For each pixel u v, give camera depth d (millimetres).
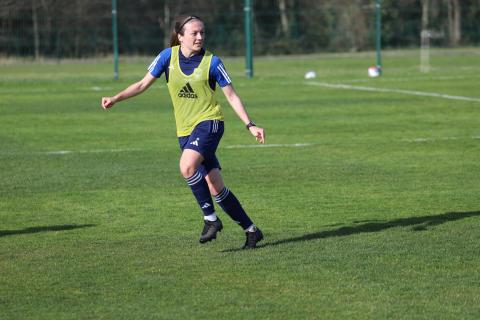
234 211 21406
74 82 83812
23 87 78938
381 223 24750
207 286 18469
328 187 30828
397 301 17328
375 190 30156
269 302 17344
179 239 22984
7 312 16844
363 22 139500
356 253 21172
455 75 90312
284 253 21250
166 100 66125
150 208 27281
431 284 18484
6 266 20250
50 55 111750
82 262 20578
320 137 44719
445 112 55812
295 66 114312
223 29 136625
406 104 61062
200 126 20984
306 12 131250
